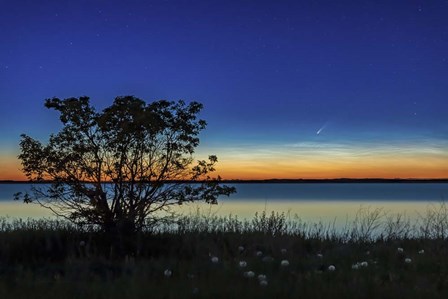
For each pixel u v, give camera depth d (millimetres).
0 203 52656
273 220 13539
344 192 127250
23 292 7023
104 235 11219
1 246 10188
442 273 8086
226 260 9227
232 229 12617
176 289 6977
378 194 104875
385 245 11297
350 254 10000
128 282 7418
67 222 12461
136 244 10617
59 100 11555
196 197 11945
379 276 7758
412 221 19656
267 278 7684
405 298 6566
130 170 11617
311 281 7262
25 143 11461
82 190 11570
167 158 11820
